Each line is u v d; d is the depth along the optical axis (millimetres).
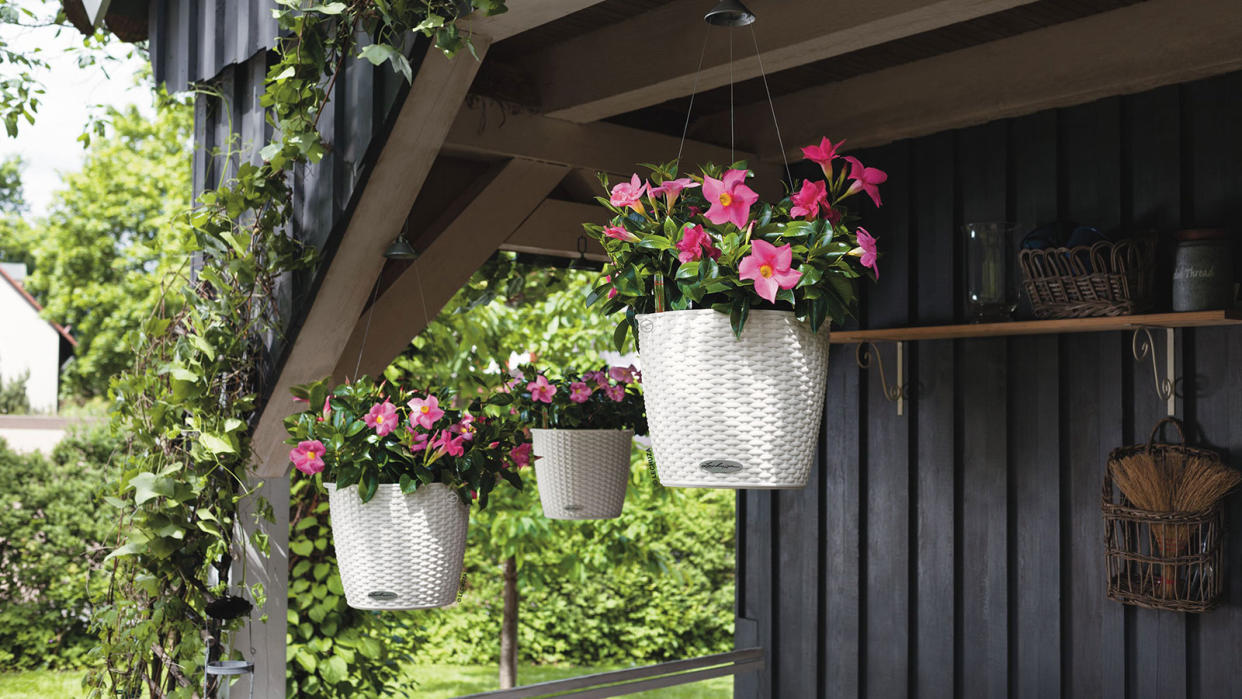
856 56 3482
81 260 14414
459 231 3322
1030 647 3311
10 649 8211
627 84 3078
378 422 2455
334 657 4488
